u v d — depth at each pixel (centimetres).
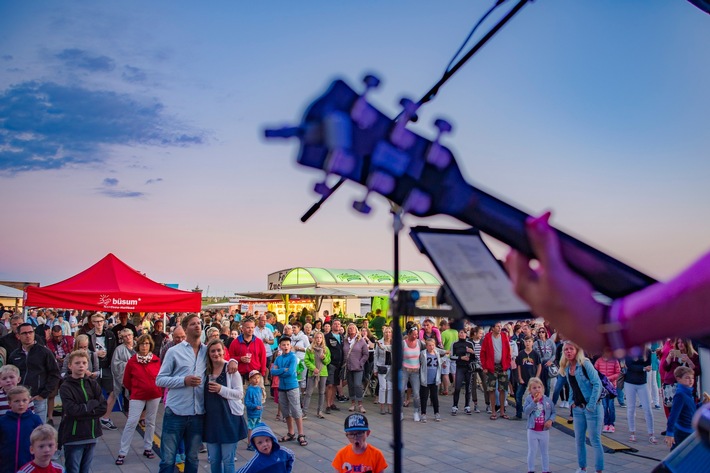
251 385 877
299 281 2316
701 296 51
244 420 625
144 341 805
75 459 604
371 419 1130
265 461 501
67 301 988
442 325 1484
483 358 1152
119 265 1085
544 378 1230
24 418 520
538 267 62
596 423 714
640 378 937
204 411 604
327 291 2233
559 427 1048
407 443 928
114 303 1011
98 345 1006
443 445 914
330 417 1139
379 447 912
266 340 1341
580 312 57
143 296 1036
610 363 990
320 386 1137
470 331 1279
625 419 1134
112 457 810
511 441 943
